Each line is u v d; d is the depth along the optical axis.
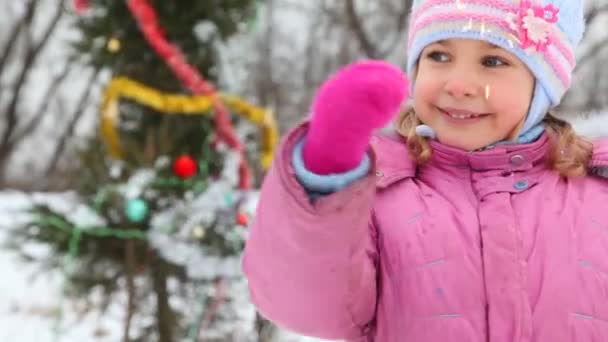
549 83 1.67
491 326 1.46
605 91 13.66
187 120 3.38
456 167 1.66
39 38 13.55
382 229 1.60
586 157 1.70
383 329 1.54
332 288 1.35
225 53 3.48
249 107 3.57
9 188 13.33
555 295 1.47
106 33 3.32
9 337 4.46
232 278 3.37
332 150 1.21
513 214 1.56
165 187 3.32
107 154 3.37
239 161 3.50
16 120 13.64
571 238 1.53
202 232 3.25
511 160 1.64
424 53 1.70
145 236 3.24
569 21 1.74
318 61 15.51
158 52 3.29
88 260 3.32
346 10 12.30
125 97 3.42
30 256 3.39
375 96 1.16
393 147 1.74
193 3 3.35
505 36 1.61
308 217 1.24
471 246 1.53
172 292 3.51
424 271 1.52
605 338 1.46
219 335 3.50
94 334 4.32
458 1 1.64
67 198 3.35
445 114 1.65
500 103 1.61
